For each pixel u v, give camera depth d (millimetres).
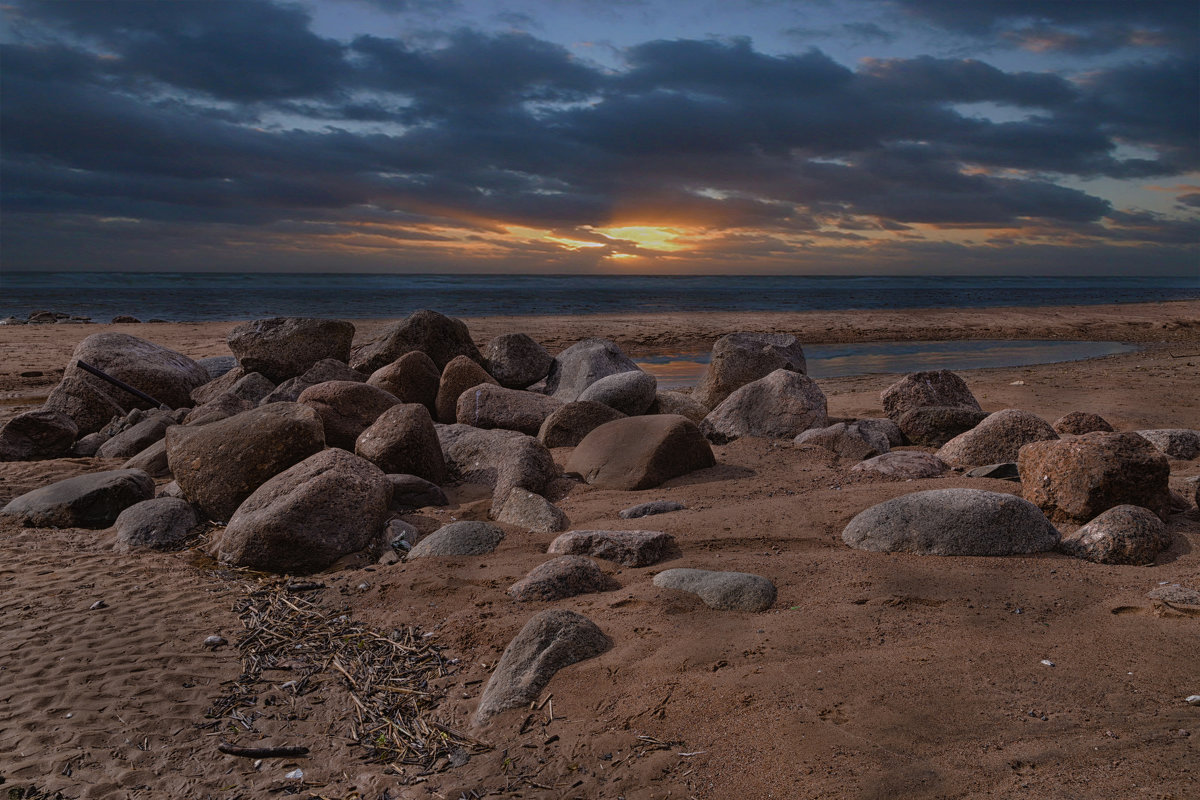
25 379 14195
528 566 4676
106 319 28938
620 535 4773
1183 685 2967
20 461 8156
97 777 2924
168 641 3961
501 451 6934
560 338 21531
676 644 3555
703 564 4523
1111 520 4418
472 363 9352
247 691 3510
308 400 7691
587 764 2834
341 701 3422
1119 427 8781
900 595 3938
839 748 2697
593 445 6922
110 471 6500
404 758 2990
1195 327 25297
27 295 47312
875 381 14188
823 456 7137
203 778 2924
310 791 2838
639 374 8781
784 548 4770
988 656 3273
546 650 3441
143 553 5336
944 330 25062
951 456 6867
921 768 2570
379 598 4422
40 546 5465
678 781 2674
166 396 10172
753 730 2865
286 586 4648
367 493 5312
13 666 3705
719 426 8297
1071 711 2838
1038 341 22562
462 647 3799
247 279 96250
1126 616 3602
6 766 2977
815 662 3303
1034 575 4102
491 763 2908
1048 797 2393
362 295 50562
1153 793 2373
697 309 35938
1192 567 4129
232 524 5219
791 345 10516
